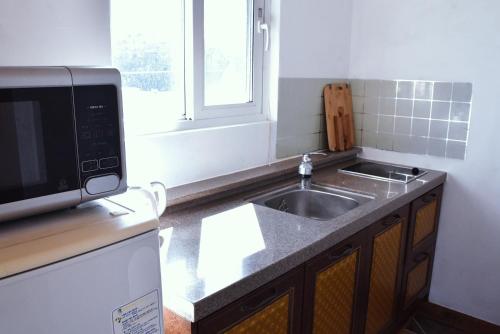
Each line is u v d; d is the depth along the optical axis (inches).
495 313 98.0
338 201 82.7
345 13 105.9
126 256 34.3
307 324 61.5
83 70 35.0
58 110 33.8
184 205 69.5
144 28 67.9
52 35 51.2
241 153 85.8
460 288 102.1
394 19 101.7
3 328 28.0
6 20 47.3
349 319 72.5
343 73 109.7
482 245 97.7
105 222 34.8
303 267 58.1
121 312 34.6
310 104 101.1
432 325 100.3
